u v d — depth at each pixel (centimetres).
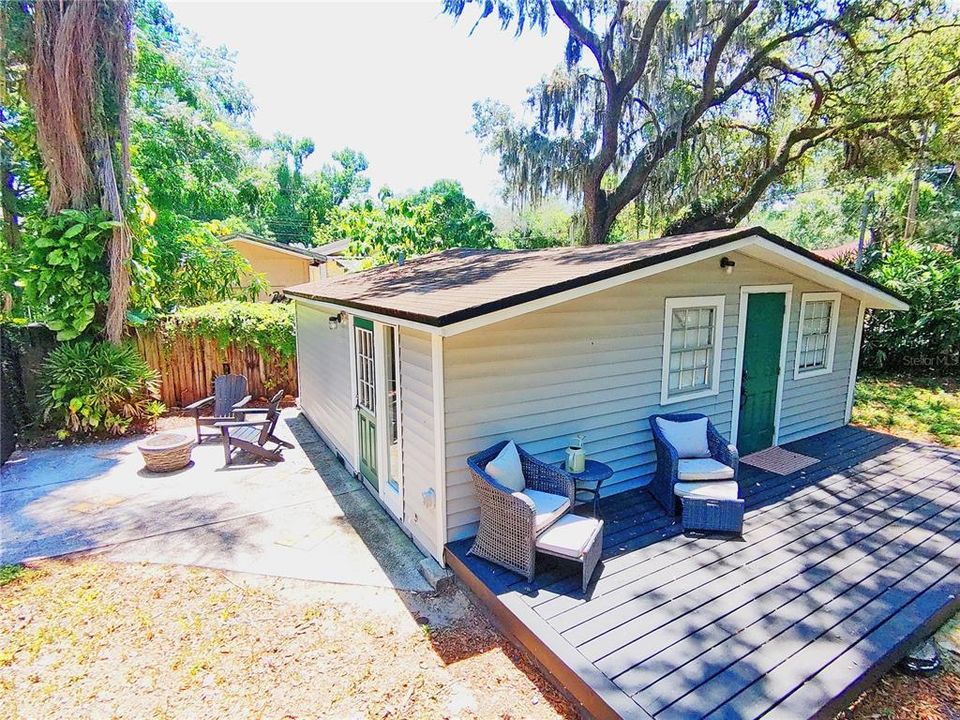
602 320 479
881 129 1261
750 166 1473
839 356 729
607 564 385
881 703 289
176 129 1558
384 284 609
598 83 1425
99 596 393
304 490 591
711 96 1268
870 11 1094
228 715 283
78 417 773
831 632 311
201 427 840
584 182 1458
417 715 282
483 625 357
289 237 3509
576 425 476
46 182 817
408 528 476
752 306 604
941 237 1684
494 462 390
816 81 1268
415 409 437
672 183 1437
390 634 349
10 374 741
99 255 791
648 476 540
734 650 295
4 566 432
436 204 1373
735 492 436
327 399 739
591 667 280
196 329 945
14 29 705
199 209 1891
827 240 2708
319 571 425
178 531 494
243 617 367
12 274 784
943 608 338
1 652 333
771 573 374
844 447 655
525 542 360
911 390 980
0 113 830
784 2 1188
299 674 313
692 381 573
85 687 304
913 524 449
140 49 1324
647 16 1284
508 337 421
